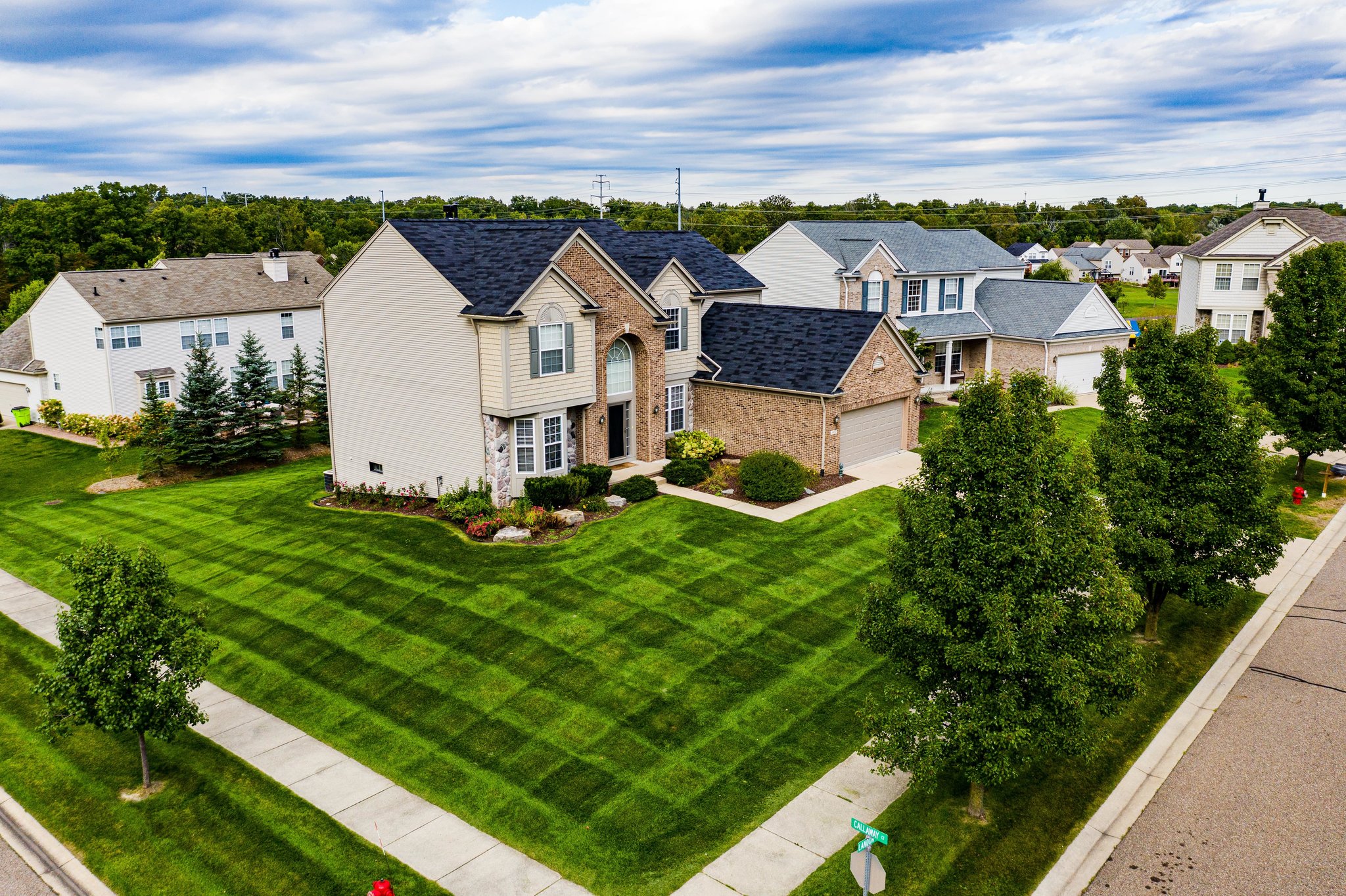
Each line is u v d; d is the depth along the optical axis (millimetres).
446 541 24656
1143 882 12797
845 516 26156
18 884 13352
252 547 25688
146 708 14875
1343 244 30031
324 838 14070
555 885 12938
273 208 107688
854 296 42844
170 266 47781
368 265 27969
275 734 17031
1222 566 18609
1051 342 42906
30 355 47500
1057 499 13305
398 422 28453
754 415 31359
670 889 12766
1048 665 12797
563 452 27062
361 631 20422
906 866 13133
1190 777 15227
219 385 36125
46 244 78750
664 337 30062
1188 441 19203
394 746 16469
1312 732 16453
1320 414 29391
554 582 21969
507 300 24578
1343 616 21203
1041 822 14148
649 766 15562
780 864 13172
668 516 25984
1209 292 55281
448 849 13766
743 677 18078
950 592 13062
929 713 13305
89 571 15008
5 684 19125
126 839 14211
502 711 17281
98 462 38219
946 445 13562
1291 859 13141
